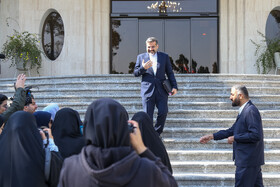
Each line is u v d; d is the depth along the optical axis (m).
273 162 5.03
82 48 11.65
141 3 12.10
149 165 1.55
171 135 5.84
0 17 11.94
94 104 1.58
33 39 11.14
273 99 7.19
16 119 2.25
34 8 11.70
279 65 10.81
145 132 2.57
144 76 5.34
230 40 11.65
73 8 11.69
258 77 8.22
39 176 2.21
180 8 12.05
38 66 11.34
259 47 11.41
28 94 3.29
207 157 5.21
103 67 11.80
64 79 8.30
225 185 4.63
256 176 3.63
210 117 6.49
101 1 11.91
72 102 7.14
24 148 2.19
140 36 12.08
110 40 12.05
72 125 2.87
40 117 3.14
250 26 11.49
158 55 5.37
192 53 12.01
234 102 3.78
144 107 5.29
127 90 7.48
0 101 3.37
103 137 1.50
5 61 11.59
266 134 5.79
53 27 11.89
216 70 11.95
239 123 3.68
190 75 8.09
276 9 11.73
